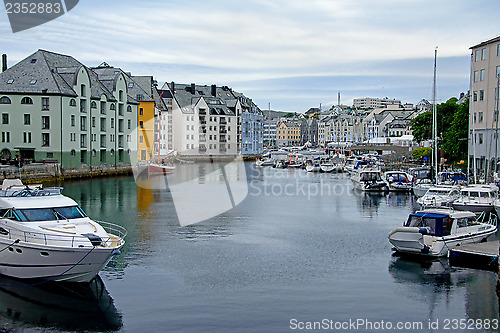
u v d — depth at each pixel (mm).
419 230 30547
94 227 25688
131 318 20969
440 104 112375
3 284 24312
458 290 24719
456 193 48812
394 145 145125
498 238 35312
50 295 23297
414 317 21484
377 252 32062
